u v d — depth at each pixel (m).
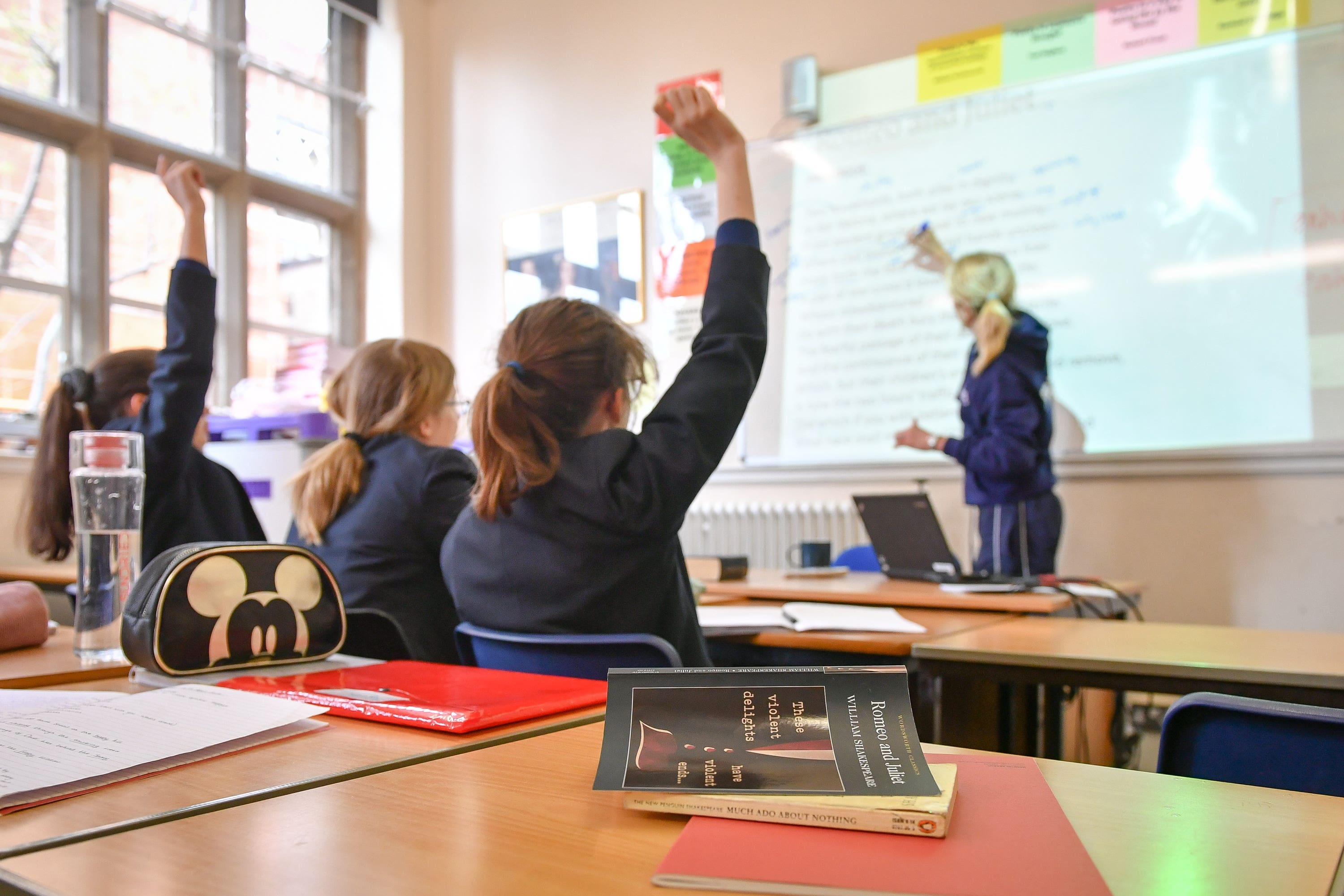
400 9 5.20
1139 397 3.38
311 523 1.64
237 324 4.52
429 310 5.28
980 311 3.38
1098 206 3.49
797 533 3.98
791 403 4.09
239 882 0.38
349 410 1.73
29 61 3.84
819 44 4.14
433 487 1.58
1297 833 0.44
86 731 0.61
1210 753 0.80
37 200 3.87
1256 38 3.23
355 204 5.19
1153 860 0.41
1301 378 3.12
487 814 0.47
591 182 4.80
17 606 1.04
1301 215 3.14
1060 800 0.50
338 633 0.98
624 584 1.08
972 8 3.80
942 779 0.47
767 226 4.18
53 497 1.81
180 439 1.62
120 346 4.10
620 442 1.07
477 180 5.18
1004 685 1.56
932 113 3.83
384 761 0.58
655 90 4.61
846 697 0.53
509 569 1.11
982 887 0.36
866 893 0.36
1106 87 3.49
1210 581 3.25
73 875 0.39
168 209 4.29
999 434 3.00
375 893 0.37
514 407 1.10
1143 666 1.08
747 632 1.42
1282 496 3.15
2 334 3.76
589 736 0.65
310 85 4.91
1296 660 1.08
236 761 0.58
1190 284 3.31
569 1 4.91
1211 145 3.30
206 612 0.87
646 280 4.60
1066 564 3.48
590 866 0.40
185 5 4.39
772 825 0.44
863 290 3.95
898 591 1.94
